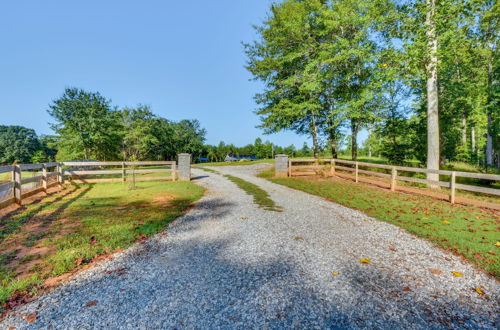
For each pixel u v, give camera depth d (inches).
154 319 101.2
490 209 286.2
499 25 538.9
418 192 379.2
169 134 2262.6
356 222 245.1
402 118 668.1
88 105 1035.9
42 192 369.7
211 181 539.5
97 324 97.7
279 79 786.2
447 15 394.3
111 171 500.4
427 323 102.4
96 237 187.6
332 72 641.0
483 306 115.8
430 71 422.3
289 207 301.4
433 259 164.9
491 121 699.4
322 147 848.9
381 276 140.9
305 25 673.6
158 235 199.9
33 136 2918.3
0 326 95.4
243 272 141.8
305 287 127.2
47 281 128.9
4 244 171.8
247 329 96.1
